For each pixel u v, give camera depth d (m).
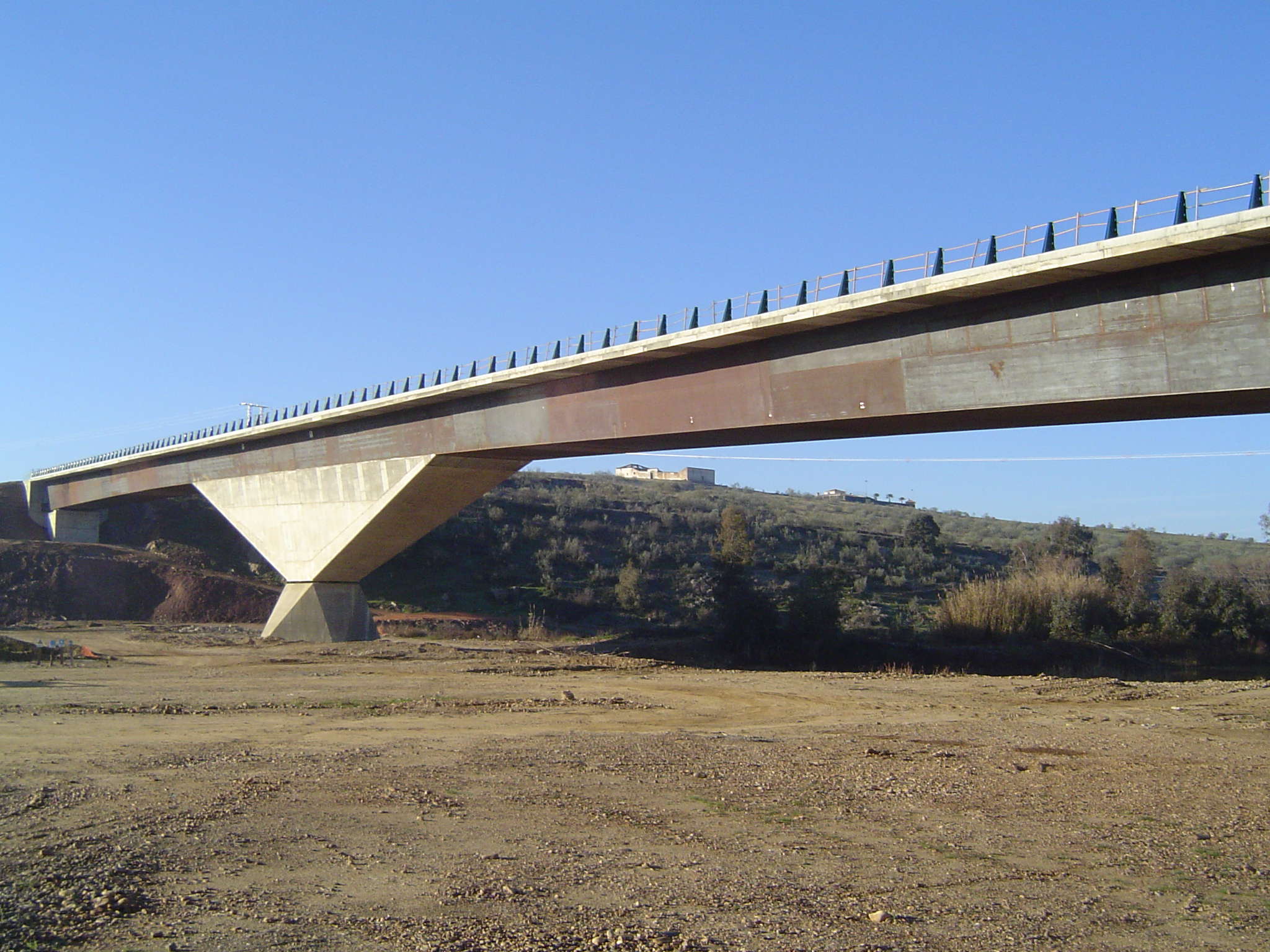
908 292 29.20
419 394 50.62
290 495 62.38
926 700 33.16
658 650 57.09
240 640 56.06
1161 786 17.39
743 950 8.80
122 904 9.52
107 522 100.56
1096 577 84.25
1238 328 23.45
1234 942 9.41
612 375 42.50
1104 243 24.52
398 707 28.20
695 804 15.22
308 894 10.17
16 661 42.59
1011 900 10.59
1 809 14.14
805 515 140.50
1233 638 66.75
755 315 34.47
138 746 20.50
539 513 105.25
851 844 12.95
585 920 9.48
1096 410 28.33
